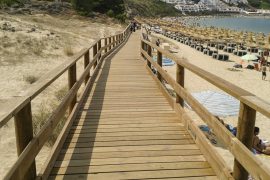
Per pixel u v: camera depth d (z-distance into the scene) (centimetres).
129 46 2361
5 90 1145
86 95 805
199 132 478
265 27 10200
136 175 397
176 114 637
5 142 717
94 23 4791
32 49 1848
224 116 1141
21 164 268
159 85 873
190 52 3134
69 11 5069
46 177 373
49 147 687
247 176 319
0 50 1694
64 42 2316
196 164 425
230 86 331
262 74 1961
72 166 416
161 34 5188
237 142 306
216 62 2572
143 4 13012
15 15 3741
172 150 469
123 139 509
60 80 1338
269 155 848
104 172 403
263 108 254
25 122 297
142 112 657
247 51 3322
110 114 643
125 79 1034
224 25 11212
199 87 1578
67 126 529
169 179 388
